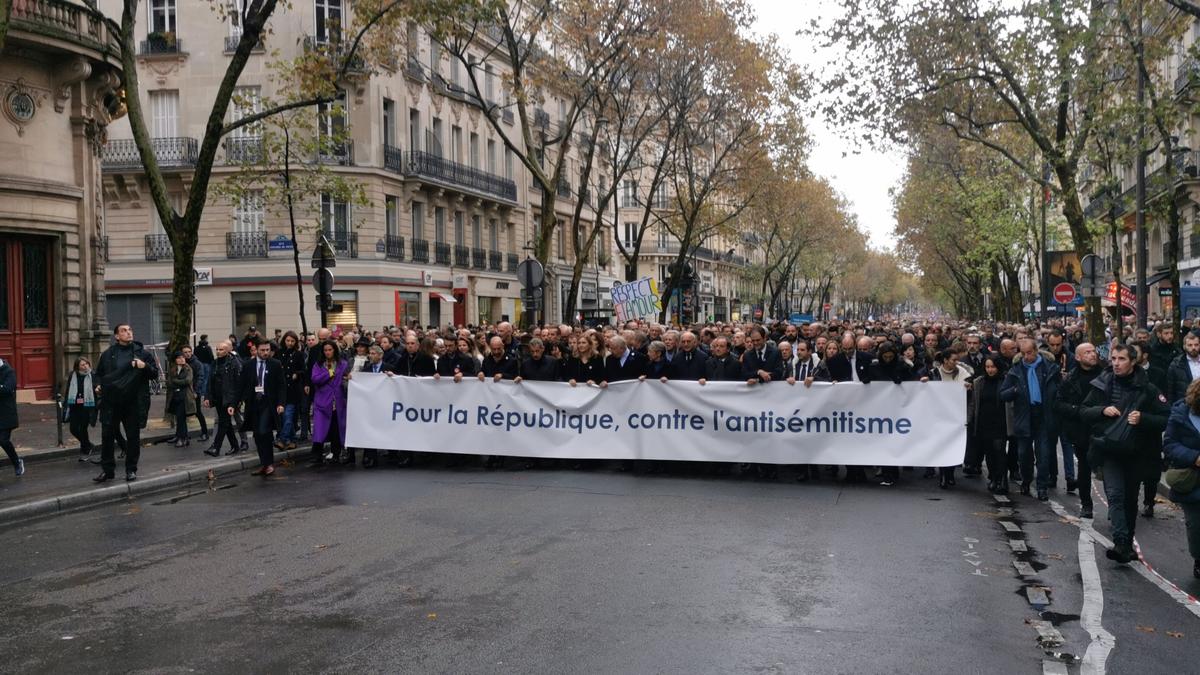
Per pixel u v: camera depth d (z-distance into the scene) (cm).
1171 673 555
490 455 1403
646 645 595
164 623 646
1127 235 4706
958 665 564
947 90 1992
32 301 2266
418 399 1427
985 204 4038
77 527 995
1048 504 1109
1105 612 674
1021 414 1159
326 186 2588
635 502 1097
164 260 3703
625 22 2622
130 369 1248
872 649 591
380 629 628
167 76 3666
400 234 3831
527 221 4969
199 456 1495
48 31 2148
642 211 7238
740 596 704
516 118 4803
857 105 2028
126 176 3672
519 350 1523
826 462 1272
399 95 3791
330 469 1408
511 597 700
